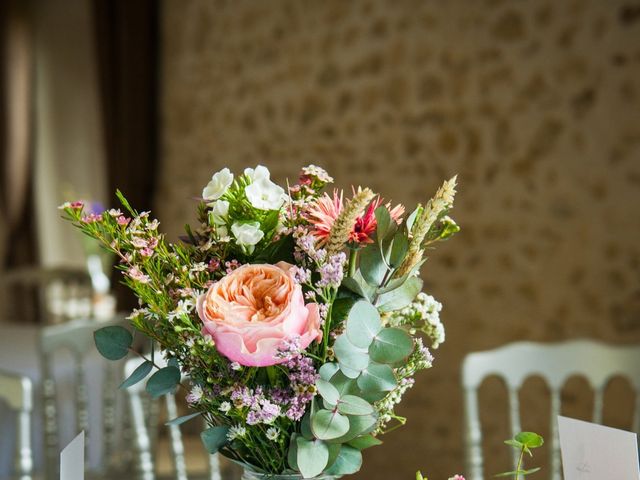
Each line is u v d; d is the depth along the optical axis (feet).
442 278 13.78
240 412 3.50
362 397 3.69
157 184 18.40
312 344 3.70
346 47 15.20
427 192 14.10
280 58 16.25
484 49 13.35
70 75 20.25
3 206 19.52
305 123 15.85
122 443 9.64
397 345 3.57
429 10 14.03
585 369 7.41
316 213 3.66
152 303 3.58
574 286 12.30
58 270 15.93
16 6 19.74
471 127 13.51
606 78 11.93
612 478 3.89
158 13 18.31
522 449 4.04
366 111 14.92
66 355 10.57
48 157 20.51
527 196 12.82
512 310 13.00
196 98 17.70
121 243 3.70
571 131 12.32
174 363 3.84
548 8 12.59
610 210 11.89
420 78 14.15
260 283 3.50
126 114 18.01
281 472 3.73
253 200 3.67
